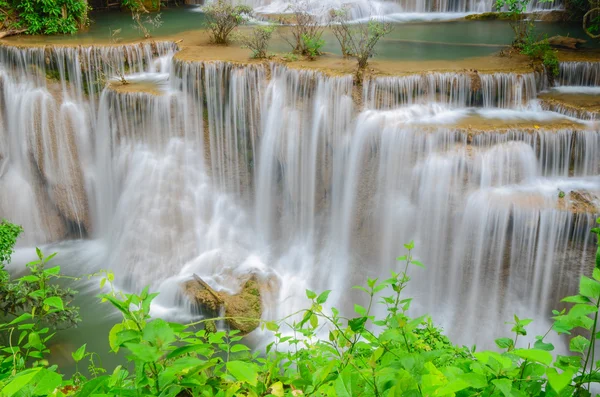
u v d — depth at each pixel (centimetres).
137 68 1572
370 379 262
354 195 1253
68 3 1759
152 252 1374
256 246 1380
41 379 228
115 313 1190
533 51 1377
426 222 1148
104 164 1496
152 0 2164
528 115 1215
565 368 222
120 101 1413
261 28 1493
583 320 241
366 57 1313
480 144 1109
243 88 1346
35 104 1473
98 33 1778
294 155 1328
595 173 1116
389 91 1243
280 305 1210
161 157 1425
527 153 1098
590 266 994
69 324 1067
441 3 2055
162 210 1404
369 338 352
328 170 1302
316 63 1365
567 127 1105
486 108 1273
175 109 1398
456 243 1115
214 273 1299
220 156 1420
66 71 1488
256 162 1398
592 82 1341
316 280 1266
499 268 1073
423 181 1143
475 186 1098
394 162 1186
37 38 1683
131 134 1439
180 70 1402
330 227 1320
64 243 1524
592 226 977
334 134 1277
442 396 225
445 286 1147
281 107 1327
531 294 1059
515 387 250
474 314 1110
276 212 1396
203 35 1733
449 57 1459
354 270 1241
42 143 1486
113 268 1383
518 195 1052
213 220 1415
